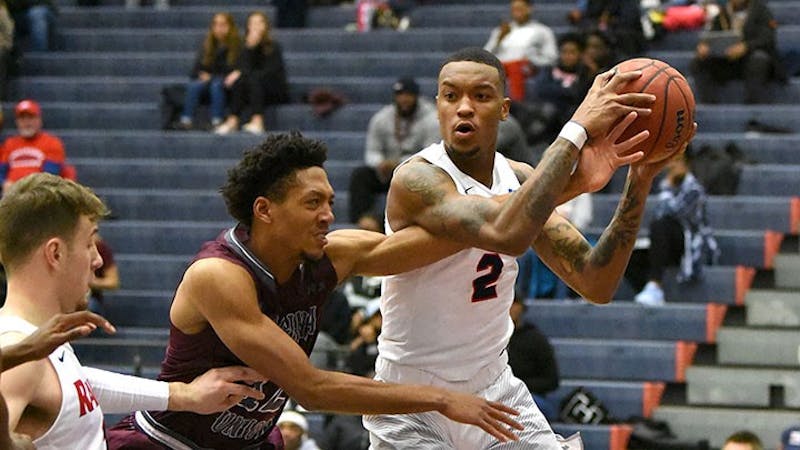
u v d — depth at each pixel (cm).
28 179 438
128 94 1595
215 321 480
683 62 1479
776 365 1197
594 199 1296
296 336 503
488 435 561
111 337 1253
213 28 1522
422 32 1587
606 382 1186
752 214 1283
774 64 1425
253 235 488
